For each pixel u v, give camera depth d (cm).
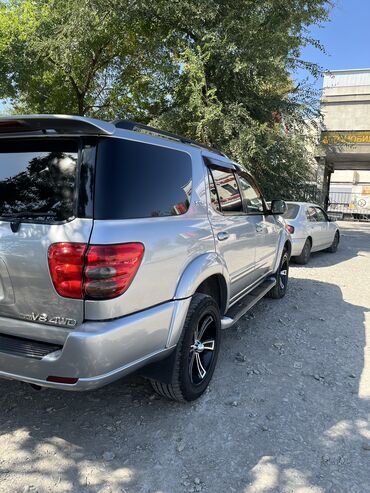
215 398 330
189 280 291
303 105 1448
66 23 1380
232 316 397
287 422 302
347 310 593
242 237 407
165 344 277
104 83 1850
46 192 240
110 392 335
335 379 373
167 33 1415
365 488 241
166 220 278
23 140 253
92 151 235
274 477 247
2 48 1391
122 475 245
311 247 978
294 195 1468
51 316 233
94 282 222
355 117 2762
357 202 4134
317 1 1346
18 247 235
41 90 1769
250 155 1209
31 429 285
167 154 295
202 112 1236
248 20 1277
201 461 258
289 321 527
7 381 349
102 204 231
